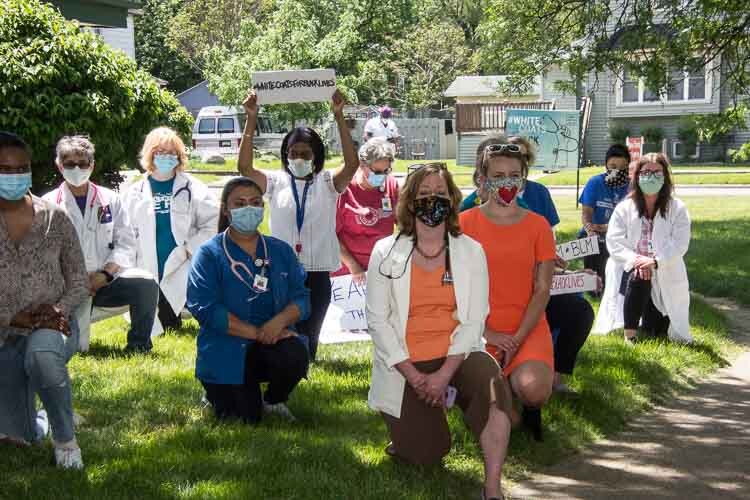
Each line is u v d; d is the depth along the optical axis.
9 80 10.94
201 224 8.34
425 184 4.82
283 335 5.76
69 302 5.05
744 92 13.75
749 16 13.05
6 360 4.95
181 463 4.97
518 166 5.36
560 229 16.81
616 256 8.32
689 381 7.49
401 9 42.22
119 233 7.26
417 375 4.75
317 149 7.11
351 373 7.15
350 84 34.00
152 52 61.09
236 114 40.41
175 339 8.27
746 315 10.32
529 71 15.89
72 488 4.58
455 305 4.88
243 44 33.22
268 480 4.77
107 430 5.57
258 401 5.86
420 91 46.91
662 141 35.25
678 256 8.20
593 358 7.55
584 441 5.88
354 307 8.23
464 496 4.87
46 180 11.59
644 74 13.54
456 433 5.59
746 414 6.61
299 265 5.87
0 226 4.88
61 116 11.20
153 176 8.27
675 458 5.63
